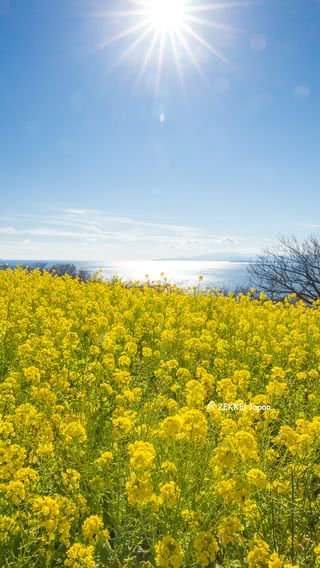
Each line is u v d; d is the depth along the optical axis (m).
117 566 3.01
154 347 7.77
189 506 3.18
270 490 3.20
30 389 4.84
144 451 2.80
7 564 2.64
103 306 9.87
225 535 2.63
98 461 3.41
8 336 6.92
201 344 6.82
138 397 4.58
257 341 7.87
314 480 3.50
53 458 3.54
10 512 2.96
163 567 2.47
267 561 2.42
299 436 3.32
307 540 2.97
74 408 4.75
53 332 7.42
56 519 2.70
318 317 10.98
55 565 2.92
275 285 20.80
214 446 3.69
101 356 6.54
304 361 7.25
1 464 3.19
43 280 13.62
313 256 20.23
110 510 3.42
